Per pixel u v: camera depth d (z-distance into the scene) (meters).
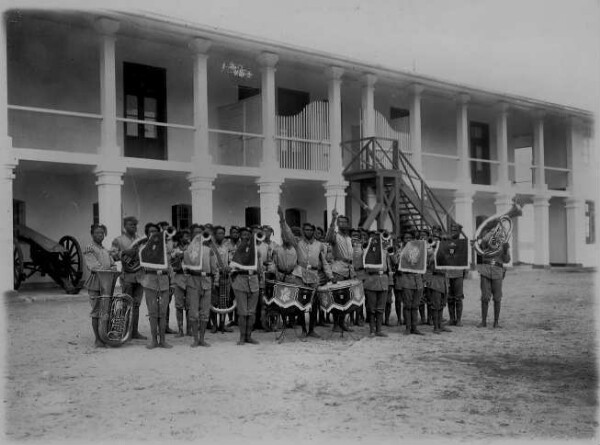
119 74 18.20
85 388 6.96
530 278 23.17
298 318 11.25
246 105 19.61
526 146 31.58
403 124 23.80
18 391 6.83
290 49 18.48
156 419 5.83
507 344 9.71
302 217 22.84
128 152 18.36
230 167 17.86
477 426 5.59
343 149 23.23
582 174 29.22
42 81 16.95
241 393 6.75
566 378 7.43
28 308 13.65
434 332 10.86
